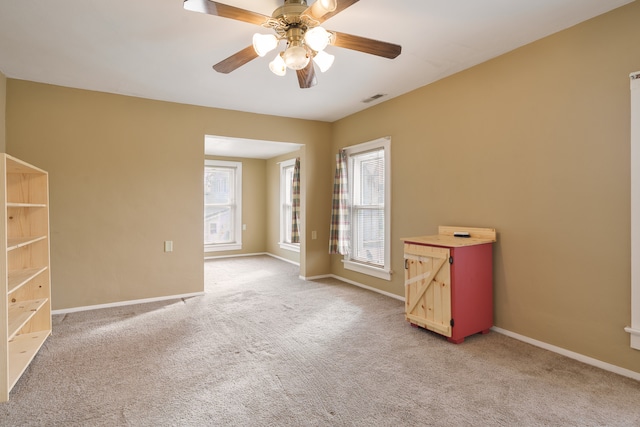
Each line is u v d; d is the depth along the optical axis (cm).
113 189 372
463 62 301
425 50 277
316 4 168
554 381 213
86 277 360
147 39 256
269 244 753
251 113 452
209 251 698
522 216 273
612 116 222
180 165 406
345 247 464
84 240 359
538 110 261
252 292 430
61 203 348
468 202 315
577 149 239
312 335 290
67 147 351
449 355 251
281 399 196
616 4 215
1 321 188
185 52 278
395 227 398
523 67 271
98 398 196
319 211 507
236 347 266
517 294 278
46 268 279
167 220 399
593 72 231
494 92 292
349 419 177
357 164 467
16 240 242
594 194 231
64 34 248
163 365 237
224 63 226
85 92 359
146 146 388
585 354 238
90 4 211
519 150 274
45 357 247
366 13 223
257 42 191
